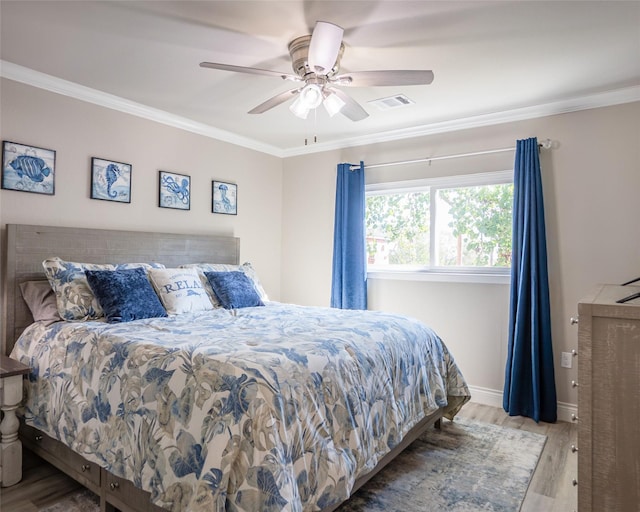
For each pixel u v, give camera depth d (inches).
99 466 74.6
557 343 126.4
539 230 125.1
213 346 72.7
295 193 184.4
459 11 78.8
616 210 119.0
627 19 81.7
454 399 115.8
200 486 54.8
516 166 129.2
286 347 73.6
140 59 100.6
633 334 35.0
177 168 144.9
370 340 88.8
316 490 61.8
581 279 123.6
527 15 80.3
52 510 77.2
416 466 94.6
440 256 151.3
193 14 80.7
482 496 82.6
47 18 82.4
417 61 99.5
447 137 147.7
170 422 63.4
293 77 89.7
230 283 130.0
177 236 141.8
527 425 120.0
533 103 127.3
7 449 85.1
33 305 101.3
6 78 104.2
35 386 90.1
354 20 81.9
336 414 69.7
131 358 73.2
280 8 78.3
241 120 145.5
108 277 101.8
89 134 120.9
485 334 140.1
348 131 157.5
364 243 160.2
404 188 156.9
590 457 36.5
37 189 109.6
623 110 118.1
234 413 58.3
